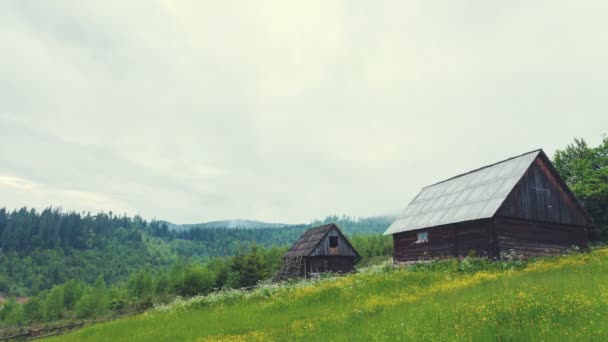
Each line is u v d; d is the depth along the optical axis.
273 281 55.34
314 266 51.78
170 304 28.31
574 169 40.91
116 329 21.17
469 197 31.98
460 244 30.47
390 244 100.81
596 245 33.91
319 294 22.22
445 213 32.62
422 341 9.88
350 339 11.65
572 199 31.61
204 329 17.98
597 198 37.56
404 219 37.94
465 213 30.03
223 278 76.62
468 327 10.27
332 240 53.75
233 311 22.06
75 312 102.62
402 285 22.42
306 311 18.98
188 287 75.31
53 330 37.31
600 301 10.86
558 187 31.38
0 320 109.12
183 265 111.75
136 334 18.83
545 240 29.58
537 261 25.88
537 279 16.59
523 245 28.47
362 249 106.00
